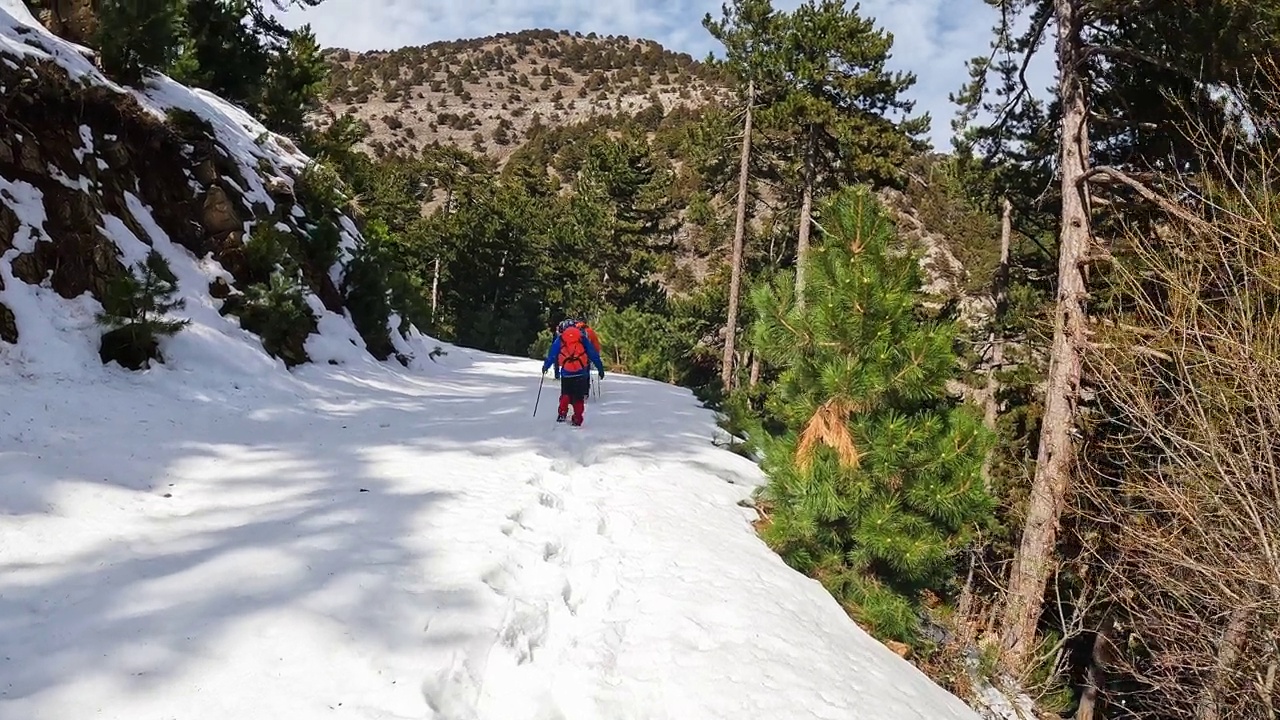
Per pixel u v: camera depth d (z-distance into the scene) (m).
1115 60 10.47
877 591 5.74
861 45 20.38
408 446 7.13
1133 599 8.97
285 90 19.78
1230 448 6.13
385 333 13.14
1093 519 9.34
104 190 8.67
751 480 8.20
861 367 5.70
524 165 53.50
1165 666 8.23
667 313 38.38
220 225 10.35
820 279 6.07
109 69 10.36
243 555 3.98
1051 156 13.89
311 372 9.90
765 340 6.28
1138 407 7.33
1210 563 6.62
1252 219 6.29
